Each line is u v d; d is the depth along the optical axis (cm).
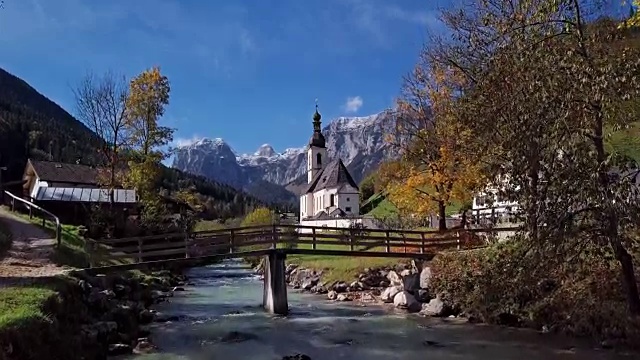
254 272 5422
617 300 1906
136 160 4212
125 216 4272
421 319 2422
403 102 3325
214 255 2641
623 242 1620
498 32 1988
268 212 7631
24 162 10256
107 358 1612
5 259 2262
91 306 1873
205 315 2583
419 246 2920
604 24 1658
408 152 3228
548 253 1683
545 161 1563
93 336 1589
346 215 8925
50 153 11588
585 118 1538
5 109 14012
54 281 1753
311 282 3697
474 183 2891
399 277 3064
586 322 1914
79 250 2730
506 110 1694
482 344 1878
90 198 4550
